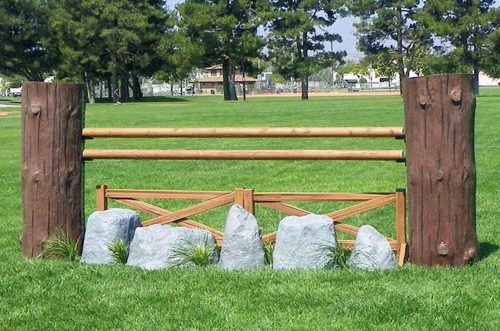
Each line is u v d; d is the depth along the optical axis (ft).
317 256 23.02
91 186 44.09
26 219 25.62
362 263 22.97
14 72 247.91
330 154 23.94
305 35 246.88
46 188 25.36
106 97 300.81
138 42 233.96
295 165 51.72
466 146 22.70
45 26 236.22
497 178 43.73
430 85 22.58
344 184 43.39
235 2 239.09
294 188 42.42
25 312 19.95
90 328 18.72
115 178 47.32
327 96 273.75
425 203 22.98
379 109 139.33
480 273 22.16
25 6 233.55
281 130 24.03
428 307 19.36
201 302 20.29
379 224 31.07
